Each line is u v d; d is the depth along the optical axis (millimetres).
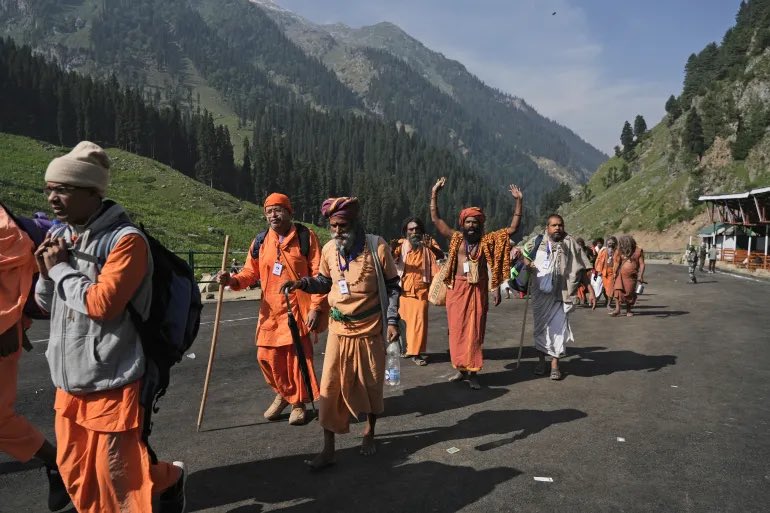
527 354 8320
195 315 2941
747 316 12367
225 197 113562
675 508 3453
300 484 3779
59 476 3266
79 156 2520
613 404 5637
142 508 2627
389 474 3951
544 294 6805
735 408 5504
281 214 4957
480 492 3660
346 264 4215
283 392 5004
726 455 4301
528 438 4664
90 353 2576
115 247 2518
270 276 4965
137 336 2682
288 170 161500
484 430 4871
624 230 101438
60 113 135625
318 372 6934
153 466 2814
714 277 29875
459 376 6668
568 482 3812
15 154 102312
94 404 2605
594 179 163000
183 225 76438
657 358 7859
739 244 46062
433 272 7723
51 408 5387
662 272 36094
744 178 85750
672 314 12898
